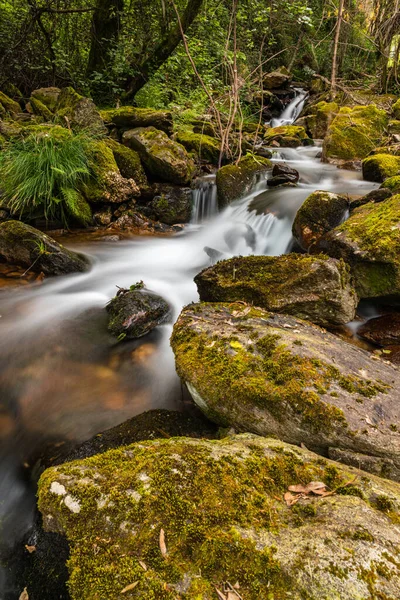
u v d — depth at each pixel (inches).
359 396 90.1
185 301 174.7
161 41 384.8
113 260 212.8
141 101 400.8
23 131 253.0
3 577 72.8
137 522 58.7
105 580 52.0
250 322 120.1
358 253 140.1
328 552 53.4
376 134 354.0
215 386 97.3
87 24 398.3
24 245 184.9
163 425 104.7
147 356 140.6
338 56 567.8
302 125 486.6
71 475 68.2
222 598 49.6
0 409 115.9
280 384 92.1
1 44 359.3
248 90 446.3
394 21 409.4
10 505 92.1
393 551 53.9
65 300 169.0
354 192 242.5
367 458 80.7
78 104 281.9
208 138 334.3
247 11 408.2
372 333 135.0
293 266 136.5
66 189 227.6
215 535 56.2
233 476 67.1
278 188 263.9
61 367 132.0
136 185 259.3
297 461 73.3
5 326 146.4
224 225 250.5
